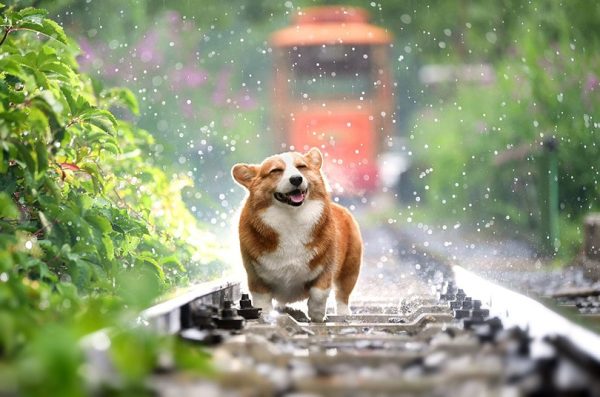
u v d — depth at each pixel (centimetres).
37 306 694
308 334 923
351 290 1158
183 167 2598
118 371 495
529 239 2498
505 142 2823
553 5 2530
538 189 2372
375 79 3881
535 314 805
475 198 3183
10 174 945
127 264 1084
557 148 2300
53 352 415
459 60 3834
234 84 4269
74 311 719
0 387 424
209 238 1602
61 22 2683
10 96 904
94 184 1065
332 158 3853
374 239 2880
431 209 3644
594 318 995
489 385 529
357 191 3869
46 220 924
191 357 520
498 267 1964
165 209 1469
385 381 541
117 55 3017
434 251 2028
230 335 789
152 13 3325
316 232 1050
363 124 3856
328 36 3881
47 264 912
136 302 529
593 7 2458
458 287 1263
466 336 750
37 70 944
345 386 537
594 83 2372
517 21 3178
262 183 1053
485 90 3253
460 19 3866
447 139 3431
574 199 2341
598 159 2319
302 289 1071
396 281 1739
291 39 3875
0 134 858
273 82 3888
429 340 804
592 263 1703
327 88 3875
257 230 1053
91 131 1109
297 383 541
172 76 3312
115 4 3048
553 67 2498
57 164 1015
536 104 2538
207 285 1046
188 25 3522
